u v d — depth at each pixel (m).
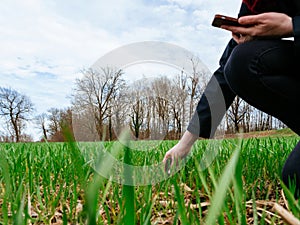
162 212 1.22
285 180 1.50
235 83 1.74
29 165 1.70
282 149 2.62
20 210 0.72
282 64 1.62
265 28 1.56
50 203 1.29
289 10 1.62
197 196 1.04
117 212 1.19
